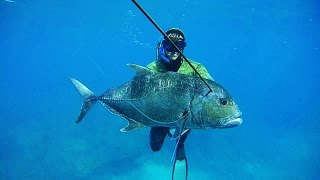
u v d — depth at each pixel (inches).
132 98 130.1
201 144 721.6
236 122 115.0
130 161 612.1
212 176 606.9
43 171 585.9
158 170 583.2
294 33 2399.1
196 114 116.6
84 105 149.5
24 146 681.0
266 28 2132.1
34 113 965.8
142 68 129.4
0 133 759.7
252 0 1190.3
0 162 604.1
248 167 662.5
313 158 745.6
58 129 788.0
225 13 1563.7
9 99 1278.3
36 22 2524.6
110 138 718.5
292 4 1248.8
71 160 622.5
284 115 1305.4
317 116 1113.4
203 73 146.4
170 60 141.9
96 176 568.1
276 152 764.6
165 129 152.9
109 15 1968.5
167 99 121.6
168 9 1555.1
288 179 638.5
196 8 1460.4
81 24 2504.9
